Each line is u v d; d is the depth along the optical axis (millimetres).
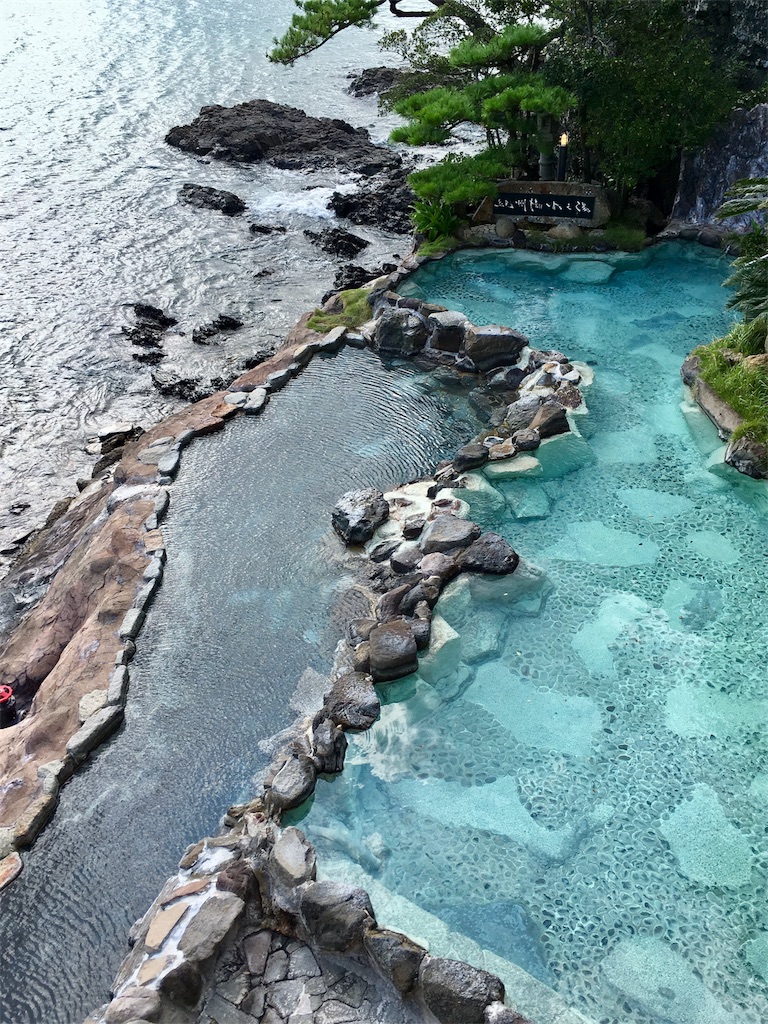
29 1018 6297
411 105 18438
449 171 17984
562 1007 5758
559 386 12867
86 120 37125
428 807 7305
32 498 16766
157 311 22797
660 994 5988
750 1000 5945
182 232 27312
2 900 7039
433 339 14531
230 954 6250
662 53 17188
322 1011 5883
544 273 17047
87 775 7996
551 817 7203
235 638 9281
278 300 23359
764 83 18047
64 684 9016
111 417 18969
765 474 10820
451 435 12578
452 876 6770
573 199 17188
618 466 11484
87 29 51750
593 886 6688
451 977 5684
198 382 19891
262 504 11312
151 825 7531
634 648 8758
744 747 7738
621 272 17016
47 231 27281
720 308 15492
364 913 6141
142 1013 5695
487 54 18016
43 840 7484
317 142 33875
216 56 46625
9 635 12055
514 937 6348
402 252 25781
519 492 11078
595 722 8008
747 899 6574
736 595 9375
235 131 34062
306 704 8477
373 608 9414
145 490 11688
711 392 12078
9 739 8859
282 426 13031
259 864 6723
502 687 8383
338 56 46812
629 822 7145
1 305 23109
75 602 10547
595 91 17391
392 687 8414
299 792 7273
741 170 16969
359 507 10617
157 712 8508
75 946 6723
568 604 9312
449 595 9367
